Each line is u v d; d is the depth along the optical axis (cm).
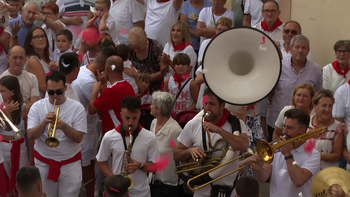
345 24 2047
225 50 1260
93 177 1692
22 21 2066
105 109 1562
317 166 1209
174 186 1453
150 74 1866
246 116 1588
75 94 1552
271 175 1239
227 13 2194
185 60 1731
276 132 1541
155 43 1884
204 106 1345
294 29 1878
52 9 2138
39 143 1403
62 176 1406
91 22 1978
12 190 1470
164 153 1438
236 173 1335
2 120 1377
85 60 1941
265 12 1989
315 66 1775
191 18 2255
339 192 1089
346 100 1603
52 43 2086
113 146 1342
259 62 1255
